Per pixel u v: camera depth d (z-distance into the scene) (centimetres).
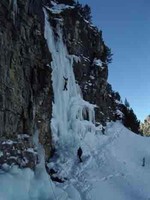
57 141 2320
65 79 2573
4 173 1520
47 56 2152
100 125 2959
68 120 2547
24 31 1878
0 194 1399
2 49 1638
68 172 2130
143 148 2886
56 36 2639
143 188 2169
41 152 1908
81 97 2853
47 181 1702
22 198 1509
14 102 1734
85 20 3119
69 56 2762
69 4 3088
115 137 2942
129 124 3706
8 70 1694
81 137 2575
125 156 2669
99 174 2211
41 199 1617
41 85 2059
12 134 1697
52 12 2708
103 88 3170
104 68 3200
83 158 2359
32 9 1984
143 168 2530
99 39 3266
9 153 1627
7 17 1675
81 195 1903
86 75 2983
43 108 2091
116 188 2084
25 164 1695
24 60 1872
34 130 1942
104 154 2538
